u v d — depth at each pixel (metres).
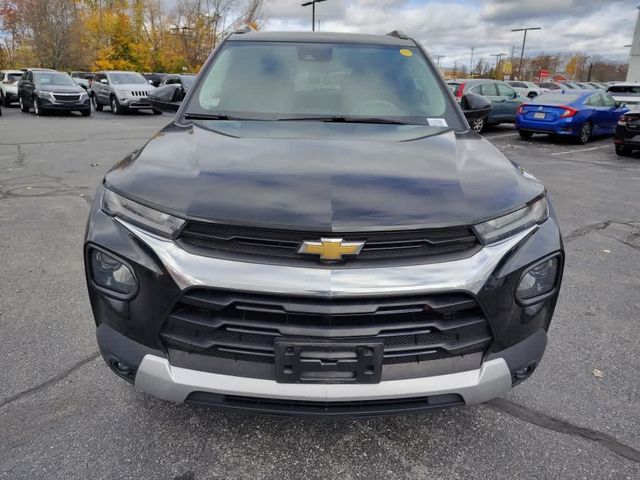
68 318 3.42
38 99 19.86
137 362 1.97
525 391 2.77
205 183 2.00
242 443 2.34
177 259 1.84
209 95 3.14
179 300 1.86
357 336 1.82
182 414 2.51
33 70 21.52
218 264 1.81
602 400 2.70
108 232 2.00
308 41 3.55
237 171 2.09
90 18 54.19
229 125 2.82
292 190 1.95
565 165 10.48
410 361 1.94
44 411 2.50
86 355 2.99
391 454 2.29
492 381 1.98
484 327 1.97
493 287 1.90
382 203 1.90
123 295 1.96
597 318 3.63
